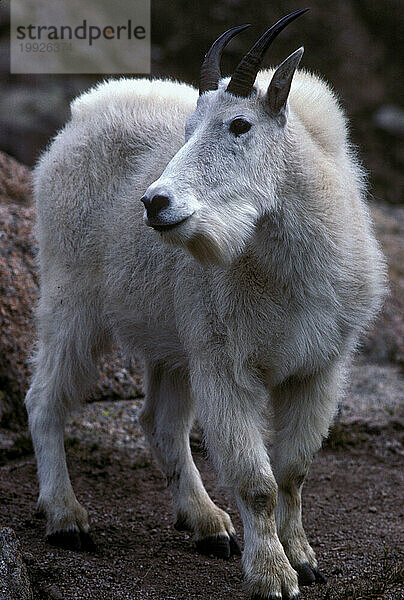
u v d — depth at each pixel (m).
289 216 7.00
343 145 7.70
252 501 7.14
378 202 24.28
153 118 8.57
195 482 8.74
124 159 8.50
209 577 7.81
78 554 8.20
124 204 8.27
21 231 12.73
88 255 8.60
